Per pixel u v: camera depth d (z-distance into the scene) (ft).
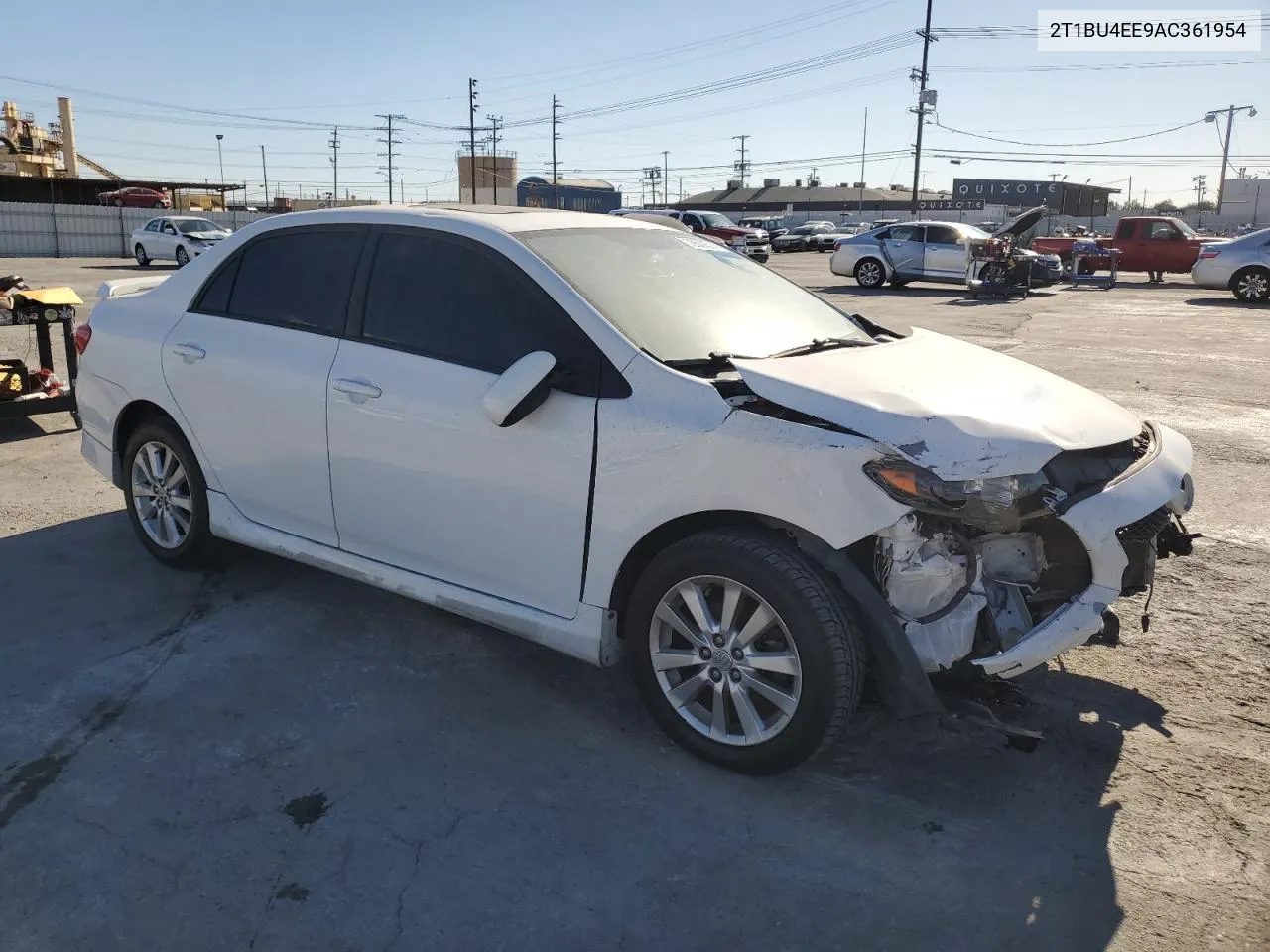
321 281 12.75
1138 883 8.52
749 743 9.77
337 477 12.24
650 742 10.65
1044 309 57.06
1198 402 28.17
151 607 13.75
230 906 8.10
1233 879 8.57
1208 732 10.91
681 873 8.61
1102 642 10.55
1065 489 9.44
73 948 7.62
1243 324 48.49
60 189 175.11
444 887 8.38
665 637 10.32
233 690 11.55
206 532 14.39
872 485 8.82
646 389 9.97
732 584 9.57
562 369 10.41
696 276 12.48
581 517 10.25
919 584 9.21
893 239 73.31
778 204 308.60
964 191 247.09
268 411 12.80
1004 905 8.25
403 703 11.37
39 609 13.61
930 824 9.30
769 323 12.07
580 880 8.50
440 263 11.71
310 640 12.89
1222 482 20.11
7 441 22.58
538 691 11.71
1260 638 13.16
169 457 14.73
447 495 11.20
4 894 8.17
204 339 13.67
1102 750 10.56
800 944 7.82
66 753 10.21
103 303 15.81
